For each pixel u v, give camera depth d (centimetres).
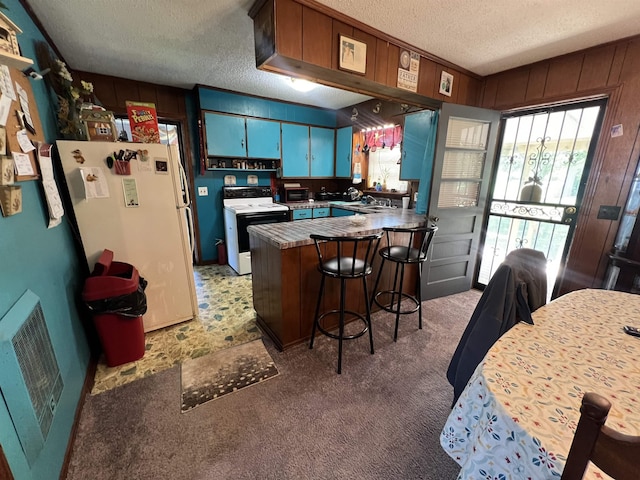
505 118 278
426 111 295
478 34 197
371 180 448
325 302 221
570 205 245
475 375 85
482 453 70
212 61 257
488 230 308
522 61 240
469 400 82
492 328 115
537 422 64
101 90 296
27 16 161
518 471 62
